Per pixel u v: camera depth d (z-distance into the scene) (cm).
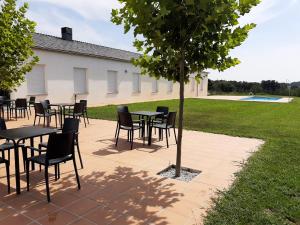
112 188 372
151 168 466
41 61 1384
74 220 282
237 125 995
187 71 422
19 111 1230
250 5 354
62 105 916
